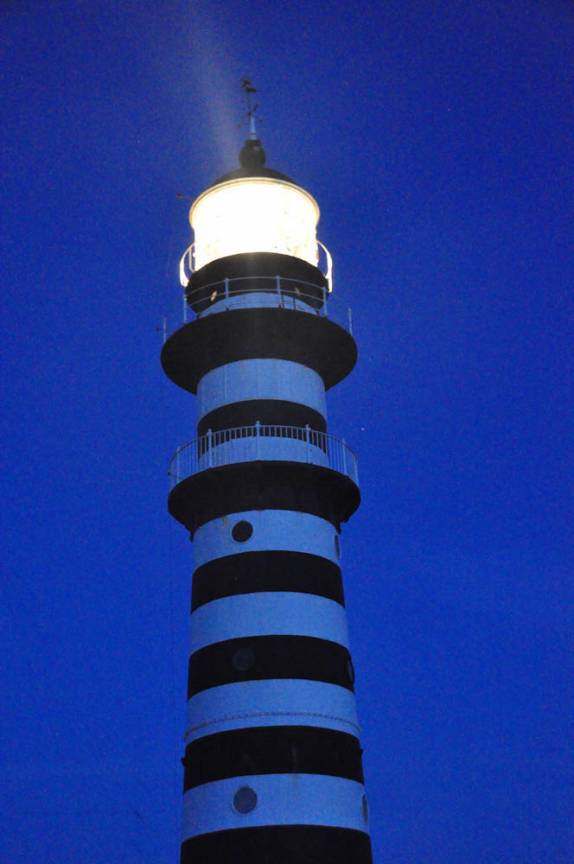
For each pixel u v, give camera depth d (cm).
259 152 3766
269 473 3152
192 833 2831
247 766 2817
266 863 2708
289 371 3331
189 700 3020
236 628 2981
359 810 2875
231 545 3091
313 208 3641
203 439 3272
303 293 3447
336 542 3244
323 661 2973
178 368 3519
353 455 3347
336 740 2895
